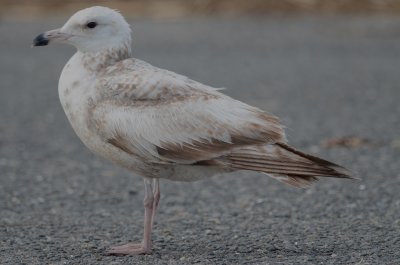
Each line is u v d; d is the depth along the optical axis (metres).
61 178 16.14
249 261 10.52
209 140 10.33
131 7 44.66
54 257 10.84
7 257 10.82
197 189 15.10
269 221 12.73
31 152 18.62
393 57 31.66
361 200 13.96
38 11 43.62
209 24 40.53
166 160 10.52
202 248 11.25
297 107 23.14
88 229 12.41
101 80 10.73
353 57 31.84
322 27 39.34
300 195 14.43
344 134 19.70
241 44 35.25
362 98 24.39
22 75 29.42
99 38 11.04
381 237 11.59
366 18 41.47
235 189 15.02
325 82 27.02
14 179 16.05
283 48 34.22
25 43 35.94
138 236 12.02
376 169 16.30
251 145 10.24
